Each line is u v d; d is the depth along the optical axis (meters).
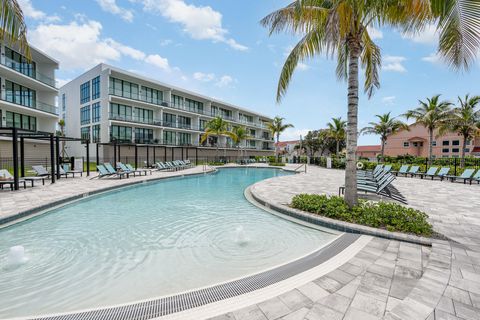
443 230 4.62
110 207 7.48
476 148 33.25
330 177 15.78
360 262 3.29
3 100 19.27
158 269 3.52
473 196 8.62
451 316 2.05
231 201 8.47
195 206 7.64
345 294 2.49
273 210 6.86
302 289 2.61
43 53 23.08
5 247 4.32
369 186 7.95
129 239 4.73
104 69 27.23
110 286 3.07
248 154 51.31
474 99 18.95
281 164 33.78
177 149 35.91
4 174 10.23
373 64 7.27
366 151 50.78
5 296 2.84
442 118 20.19
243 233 5.05
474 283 2.57
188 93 36.28
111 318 2.25
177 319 2.18
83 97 31.70
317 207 5.79
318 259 3.44
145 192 10.42
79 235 4.94
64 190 9.44
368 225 4.75
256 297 2.49
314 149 51.59
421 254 3.54
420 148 38.03
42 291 2.96
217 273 3.39
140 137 30.84
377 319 2.06
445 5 3.53
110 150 27.48
